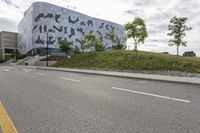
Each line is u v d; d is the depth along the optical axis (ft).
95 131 12.19
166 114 15.72
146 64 79.15
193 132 11.93
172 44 103.45
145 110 16.96
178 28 99.30
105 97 22.74
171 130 12.27
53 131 12.25
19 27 317.01
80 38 279.28
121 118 14.74
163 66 72.59
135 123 13.61
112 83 36.40
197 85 33.71
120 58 103.30
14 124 13.58
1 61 263.08
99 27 317.83
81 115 15.57
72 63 122.42
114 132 12.01
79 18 279.08
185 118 14.65
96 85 33.50
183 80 38.32
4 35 309.83
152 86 32.27
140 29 100.58
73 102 20.16
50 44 238.27
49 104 19.33
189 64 70.08
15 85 33.47
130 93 25.44
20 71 74.90
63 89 28.96
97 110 17.03
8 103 19.83
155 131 12.13
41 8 232.53
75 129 12.55
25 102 20.24
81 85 33.47
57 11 247.50
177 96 23.26
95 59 115.85
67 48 168.25
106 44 329.31
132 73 58.39
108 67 89.30
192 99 21.45
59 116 15.33
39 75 55.16
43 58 185.68
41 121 14.16
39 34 231.91
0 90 28.07
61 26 251.80
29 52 256.32
